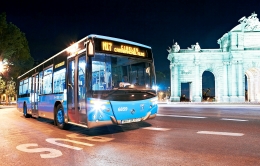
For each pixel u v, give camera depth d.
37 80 16.97
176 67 57.72
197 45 57.56
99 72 9.96
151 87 11.42
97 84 9.82
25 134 11.45
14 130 12.80
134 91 10.48
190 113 20.66
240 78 55.16
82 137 10.33
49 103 14.29
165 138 9.46
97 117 9.53
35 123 16.02
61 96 12.52
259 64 55.22
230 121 14.26
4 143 9.40
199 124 13.18
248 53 55.06
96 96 9.61
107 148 8.12
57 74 13.23
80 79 10.57
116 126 13.01
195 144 8.30
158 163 6.32
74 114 11.05
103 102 9.63
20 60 45.19
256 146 7.86
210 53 57.03
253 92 57.97
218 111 22.81
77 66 10.89
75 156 7.24
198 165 6.06
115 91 9.95
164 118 16.44
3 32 36.06
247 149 7.49
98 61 10.00
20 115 23.78
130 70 10.80
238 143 8.30
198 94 57.06
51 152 7.80
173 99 57.16
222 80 57.47
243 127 11.83
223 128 11.62
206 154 7.03
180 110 25.09
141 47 11.51
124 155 7.18
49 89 14.40
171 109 27.12
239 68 55.28
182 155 6.98
